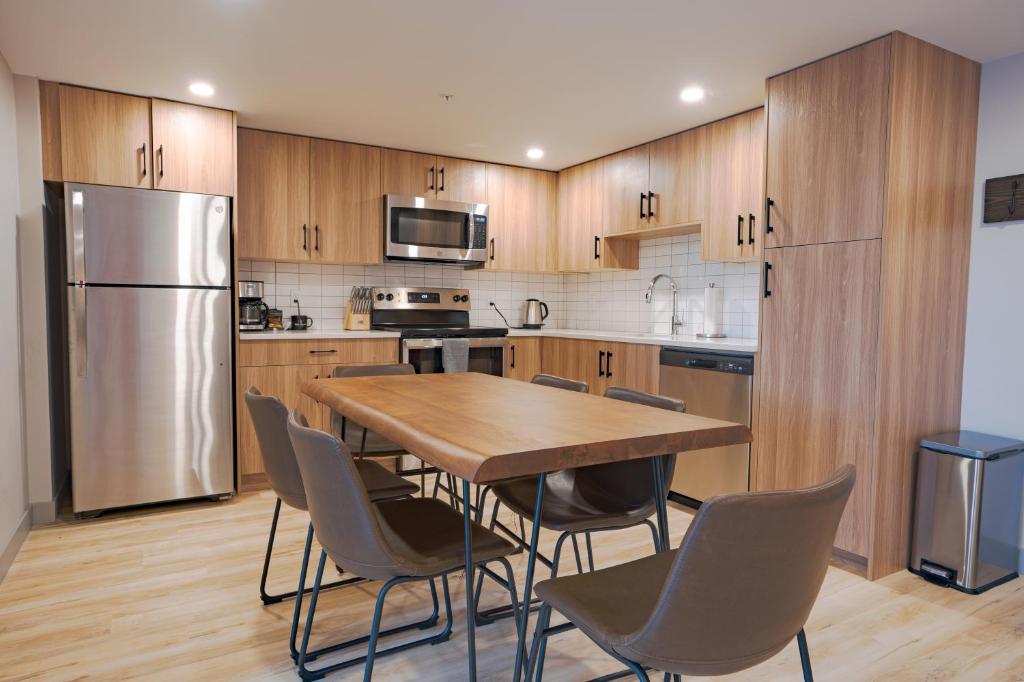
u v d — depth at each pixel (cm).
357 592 234
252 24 241
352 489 133
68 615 213
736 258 345
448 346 417
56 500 319
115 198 308
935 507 252
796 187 277
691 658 103
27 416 300
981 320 273
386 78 297
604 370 404
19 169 294
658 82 298
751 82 296
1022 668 189
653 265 446
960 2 217
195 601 225
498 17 235
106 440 311
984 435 269
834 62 261
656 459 163
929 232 257
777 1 219
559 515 180
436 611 212
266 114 350
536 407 184
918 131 249
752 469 299
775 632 105
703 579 97
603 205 440
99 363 307
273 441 187
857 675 185
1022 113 259
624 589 130
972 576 241
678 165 378
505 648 198
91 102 308
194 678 178
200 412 331
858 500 254
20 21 237
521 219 475
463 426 153
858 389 253
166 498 325
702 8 225
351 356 387
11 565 254
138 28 244
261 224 381
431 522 171
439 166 438
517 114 349
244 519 312
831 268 262
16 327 283
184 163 329
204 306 330
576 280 523
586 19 236
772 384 288
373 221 417
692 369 336
